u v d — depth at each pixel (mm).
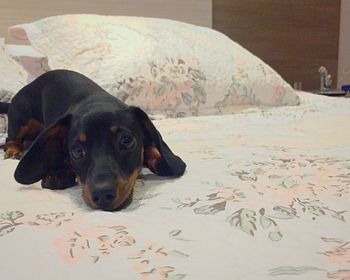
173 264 543
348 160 958
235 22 2744
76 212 729
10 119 1283
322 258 549
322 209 691
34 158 887
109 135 866
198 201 739
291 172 873
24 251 589
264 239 604
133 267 539
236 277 513
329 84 3180
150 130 936
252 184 805
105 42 1595
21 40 1787
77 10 2186
